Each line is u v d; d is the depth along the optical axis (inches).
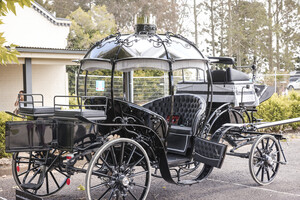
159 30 1513.3
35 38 836.0
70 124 173.8
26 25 821.9
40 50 542.3
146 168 194.5
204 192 220.8
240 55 1365.7
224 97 263.6
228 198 208.1
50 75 783.7
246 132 253.6
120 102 190.9
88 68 211.8
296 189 223.8
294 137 424.8
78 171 187.9
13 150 174.7
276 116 442.9
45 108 192.9
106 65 194.7
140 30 203.8
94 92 745.6
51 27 858.8
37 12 836.0
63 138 177.0
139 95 783.7
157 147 195.0
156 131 193.6
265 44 1362.0
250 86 269.9
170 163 207.5
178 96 251.3
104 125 186.7
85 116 172.9
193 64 201.2
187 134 222.4
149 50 189.5
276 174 244.1
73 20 1366.9
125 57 185.0
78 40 1343.5
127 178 183.0
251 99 269.4
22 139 176.4
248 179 250.5
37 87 770.8
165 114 253.0
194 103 237.1
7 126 173.8
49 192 221.3
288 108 449.4
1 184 241.9
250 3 1385.3
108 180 184.5
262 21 1305.4
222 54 1530.5
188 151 223.0
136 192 221.6
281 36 1395.2
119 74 821.9
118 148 198.4
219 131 238.5
